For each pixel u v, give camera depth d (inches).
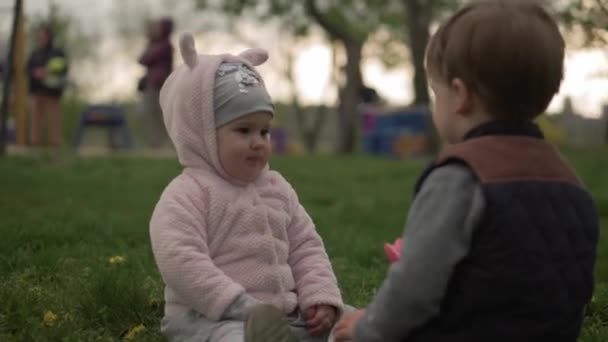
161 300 185.2
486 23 113.5
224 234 146.9
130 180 501.4
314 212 388.2
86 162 607.5
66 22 1170.6
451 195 110.7
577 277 113.2
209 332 140.6
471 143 113.7
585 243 114.8
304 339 150.6
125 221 305.4
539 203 111.3
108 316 177.8
